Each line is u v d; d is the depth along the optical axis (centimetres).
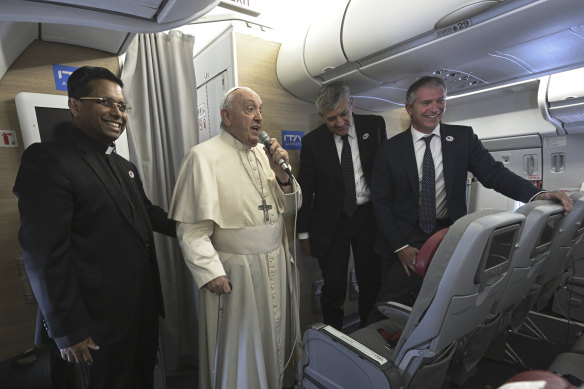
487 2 120
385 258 197
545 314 249
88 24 116
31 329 175
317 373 136
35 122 162
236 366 142
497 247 102
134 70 199
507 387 44
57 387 147
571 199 153
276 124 220
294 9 259
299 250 237
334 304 213
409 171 182
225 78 209
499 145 298
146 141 204
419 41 148
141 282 131
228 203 140
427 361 107
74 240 116
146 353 143
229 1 189
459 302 96
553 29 125
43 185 107
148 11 116
